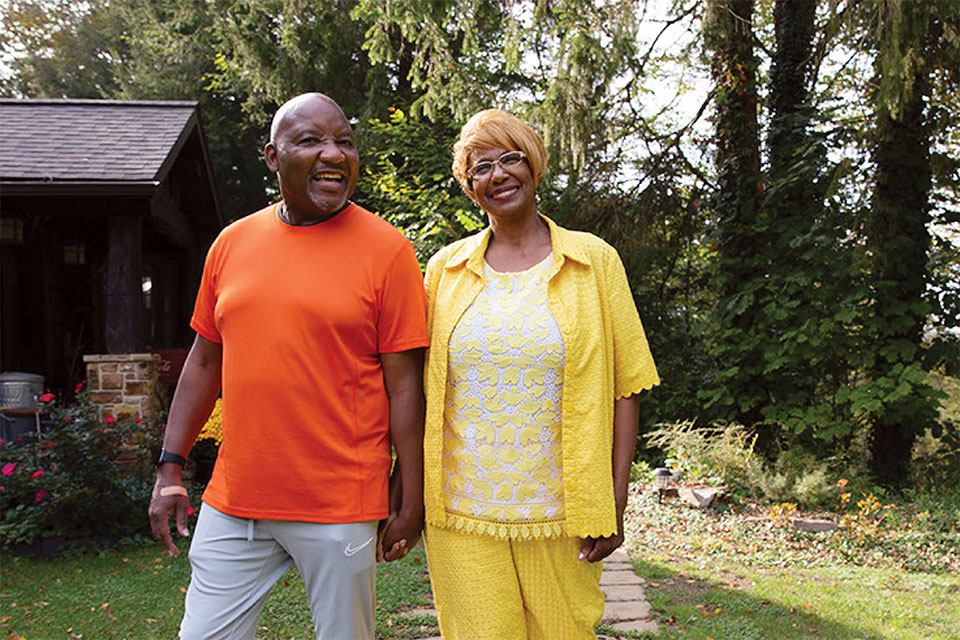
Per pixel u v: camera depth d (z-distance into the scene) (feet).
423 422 6.88
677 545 17.76
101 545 17.42
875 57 22.76
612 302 6.82
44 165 23.07
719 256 29.25
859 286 24.89
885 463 25.62
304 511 6.31
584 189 31.32
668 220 33.14
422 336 6.69
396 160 43.88
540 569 6.63
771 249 27.71
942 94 24.85
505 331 6.56
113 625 12.53
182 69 56.13
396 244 6.66
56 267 32.45
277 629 12.12
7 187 21.85
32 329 31.17
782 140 28.09
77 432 18.29
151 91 56.65
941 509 19.92
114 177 22.48
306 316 6.30
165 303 37.65
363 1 28.73
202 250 36.96
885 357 24.88
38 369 31.27
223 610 6.45
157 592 14.23
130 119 27.68
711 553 17.08
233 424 6.46
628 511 21.02
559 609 6.68
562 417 6.52
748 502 21.26
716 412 28.22
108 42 68.03
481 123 6.95
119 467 20.88
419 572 15.10
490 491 6.50
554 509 6.51
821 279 25.76
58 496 16.79
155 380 24.08
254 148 59.36
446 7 27.09
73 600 13.78
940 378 28.43
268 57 46.57
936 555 16.97
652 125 34.88
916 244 25.03
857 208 24.38
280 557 6.67
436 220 26.76
